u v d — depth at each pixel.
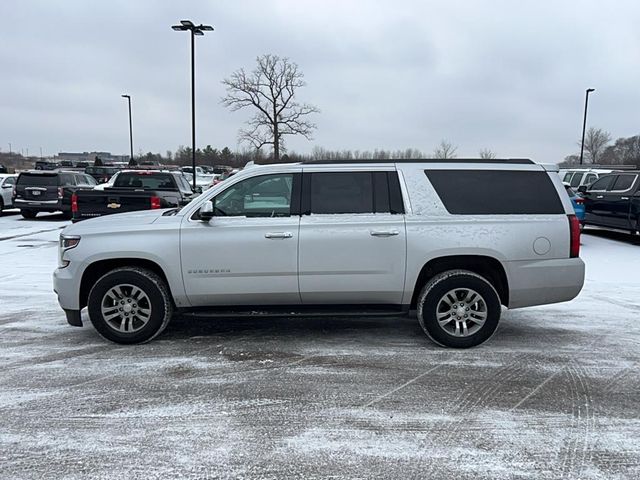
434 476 3.08
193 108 23.77
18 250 11.59
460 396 4.17
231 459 3.26
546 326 6.11
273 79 41.78
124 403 4.03
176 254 5.12
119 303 5.29
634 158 59.62
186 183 15.63
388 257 5.12
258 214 5.18
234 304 5.28
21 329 5.91
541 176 5.29
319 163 5.29
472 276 5.14
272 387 4.34
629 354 5.15
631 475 3.08
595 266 10.09
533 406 4.00
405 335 5.75
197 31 23.42
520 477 3.07
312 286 5.17
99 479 3.04
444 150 45.59
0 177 19.83
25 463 3.20
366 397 4.15
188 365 4.81
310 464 3.21
